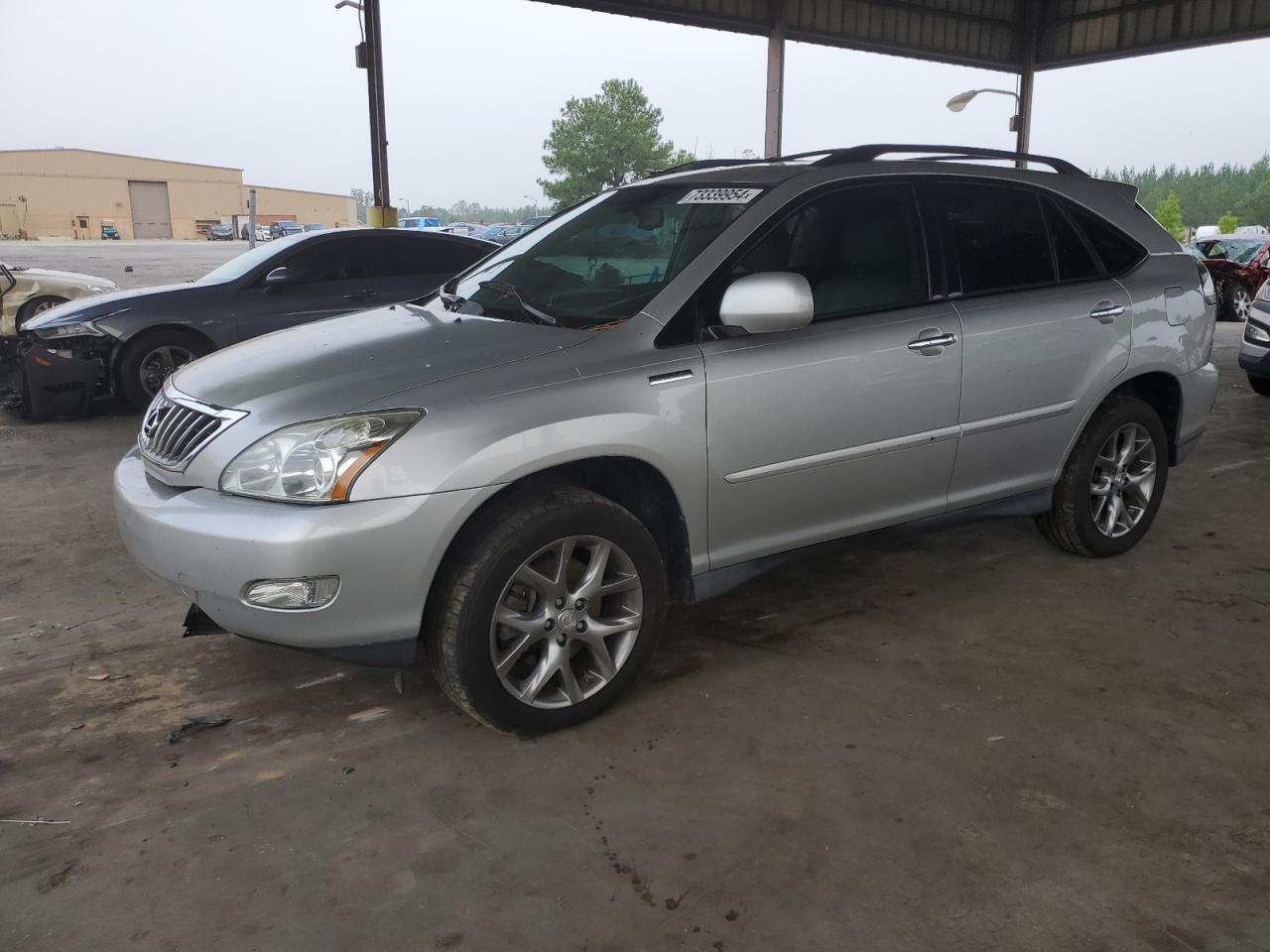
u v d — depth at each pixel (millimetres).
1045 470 3980
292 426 2605
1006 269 3771
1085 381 3938
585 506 2826
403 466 2562
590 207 3859
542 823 2508
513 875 2311
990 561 4367
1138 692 3170
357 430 2566
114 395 7445
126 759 2830
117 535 4809
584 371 2832
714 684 3240
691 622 3744
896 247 3492
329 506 2529
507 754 2838
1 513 5148
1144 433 4273
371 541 2539
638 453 2865
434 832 2477
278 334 3494
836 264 3352
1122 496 4340
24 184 87125
